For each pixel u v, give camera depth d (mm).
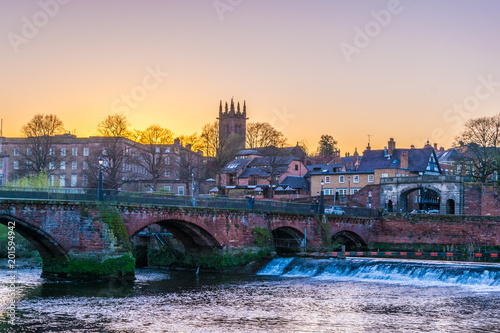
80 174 159625
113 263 72062
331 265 81500
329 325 51656
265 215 90438
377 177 139000
